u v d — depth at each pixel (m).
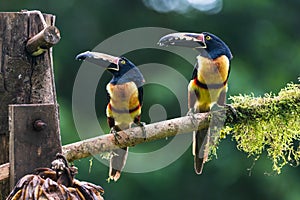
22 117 4.68
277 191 14.84
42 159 4.70
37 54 5.08
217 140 6.57
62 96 15.18
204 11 16.66
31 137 4.69
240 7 16.55
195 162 6.64
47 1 15.81
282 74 16.11
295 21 16.83
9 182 4.86
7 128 5.01
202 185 15.18
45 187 4.26
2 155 5.00
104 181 13.88
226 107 6.48
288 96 6.57
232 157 15.06
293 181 14.87
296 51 16.47
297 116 6.56
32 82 5.09
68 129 13.57
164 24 16.55
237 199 15.13
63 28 15.84
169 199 15.11
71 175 4.44
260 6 16.56
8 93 5.04
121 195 14.69
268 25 16.72
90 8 16.11
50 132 4.73
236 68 14.78
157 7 16.56
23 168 4.66
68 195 4.30
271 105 6.54
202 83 6.91
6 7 15.56
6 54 5.05
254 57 16.44
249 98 6.59
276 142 6.70
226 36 16.61
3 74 5.04
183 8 16.66
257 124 6.55
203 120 6.31
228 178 15.06
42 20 5.11
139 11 16.48
